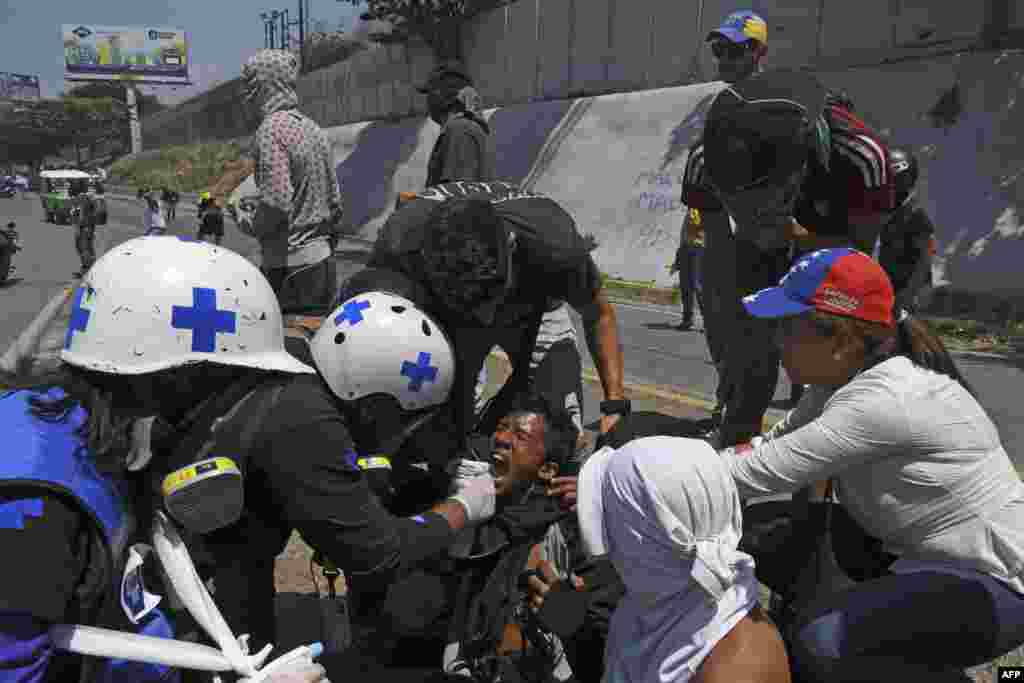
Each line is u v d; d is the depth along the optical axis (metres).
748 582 1.75
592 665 2.28
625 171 18.55
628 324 11.20
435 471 2.44
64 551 1.34
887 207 2.43
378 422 2.01
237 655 1.55
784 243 2.60
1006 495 2.01
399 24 27.30
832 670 2.07
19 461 1.35
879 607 2.03
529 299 2.78
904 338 2.10
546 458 2.50
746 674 1.65
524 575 2.35
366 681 2.58
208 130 60.09
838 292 2.01
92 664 1.52
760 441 2.39
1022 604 2.01
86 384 1.49
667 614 1.78
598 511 1.83
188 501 1.49
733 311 2.99
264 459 1.64
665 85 18.52
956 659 2.08
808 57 15.30
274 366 1.64
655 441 1.76
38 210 46.34
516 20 23.27
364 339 1.97
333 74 36.69
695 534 1.69
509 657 2.36
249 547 1.79
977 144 12.39
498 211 2.61
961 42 13.04
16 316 9.83
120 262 1.55
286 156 4.12
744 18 4.07
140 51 75.81
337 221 4.47
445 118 4.59
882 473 2.04
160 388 1.53
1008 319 11.13
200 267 1.57
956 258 12.32
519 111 22.38
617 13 19.66
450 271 2.11
